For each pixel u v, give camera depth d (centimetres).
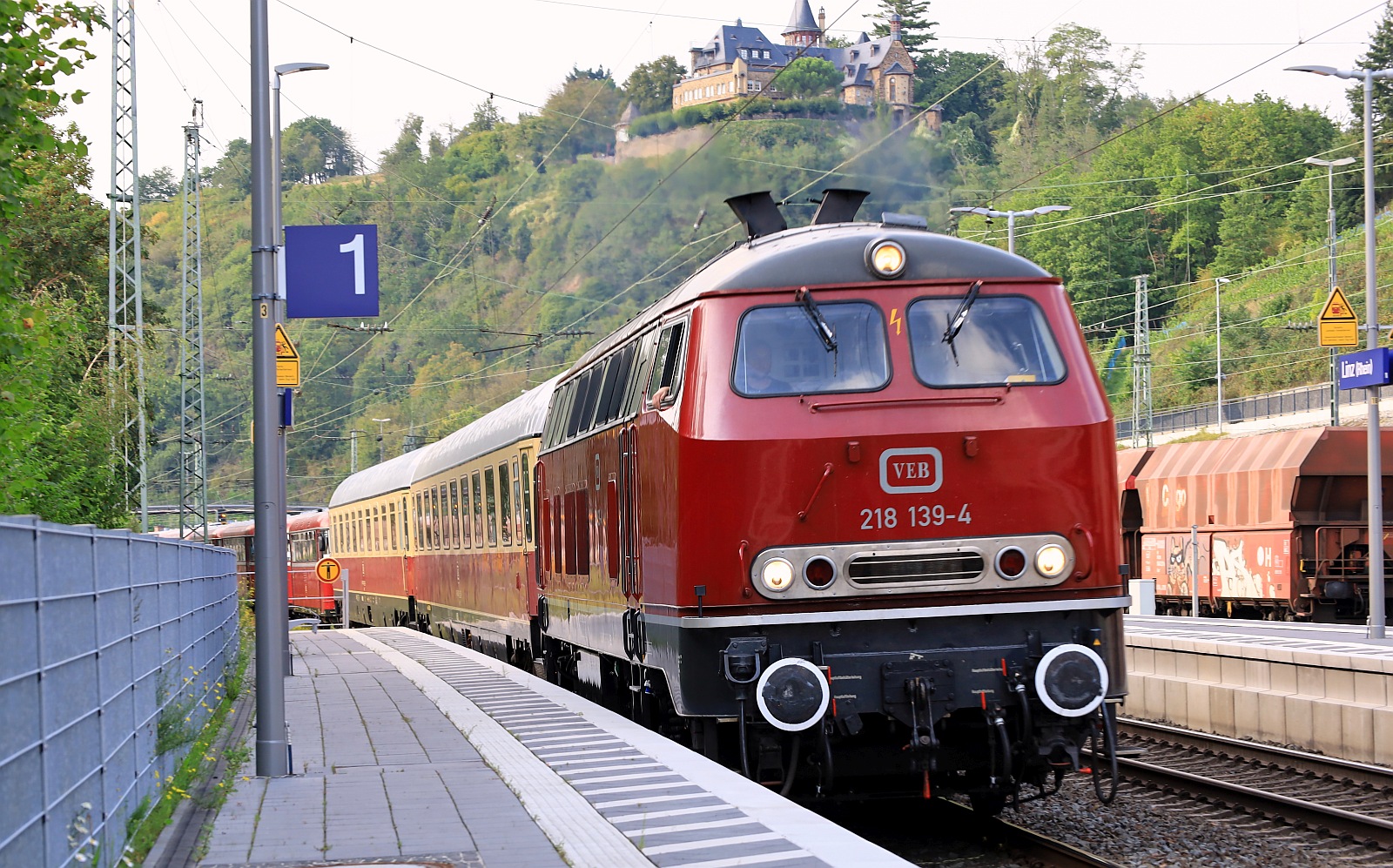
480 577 2414
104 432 1861
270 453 1062
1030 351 959
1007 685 910
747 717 921
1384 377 2131
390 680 1820
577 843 745
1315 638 2067
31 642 544
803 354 956
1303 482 2727
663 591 1013
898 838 1017
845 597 922
